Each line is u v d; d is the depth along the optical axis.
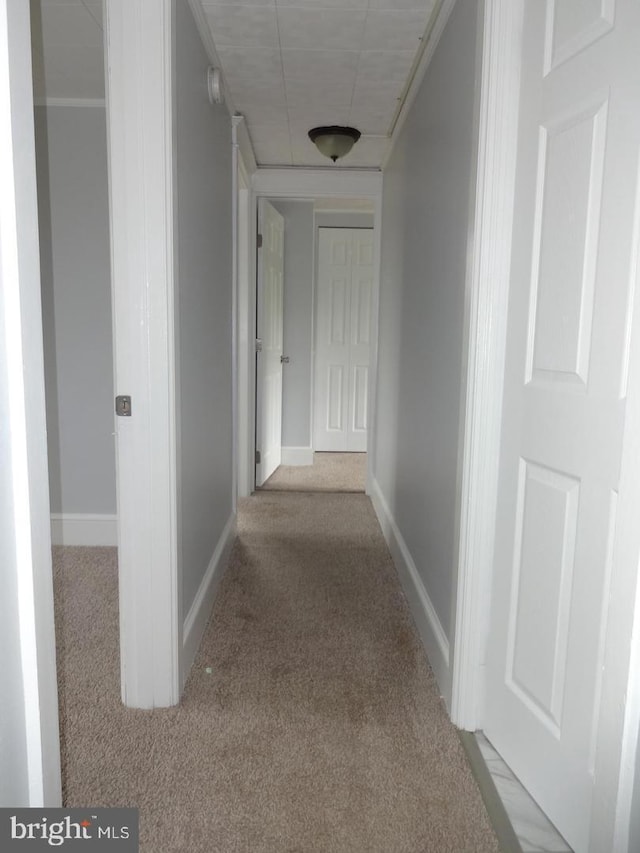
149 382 1.67
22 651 0.87
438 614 2.04
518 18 1.47
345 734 1.71
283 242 4.94
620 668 1.05
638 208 1.10
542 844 1.32
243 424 4.21
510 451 1.55
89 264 3.08
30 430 0.84
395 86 2.72
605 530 1.19
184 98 1.86
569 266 1.29
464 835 1.37
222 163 2.71
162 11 1.55
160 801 1.44
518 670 1.53
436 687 1.96
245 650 2.17
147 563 1.75
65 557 3.05
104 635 2.25
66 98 2.96
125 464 1.71
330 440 5.86
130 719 1.76
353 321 5.73
